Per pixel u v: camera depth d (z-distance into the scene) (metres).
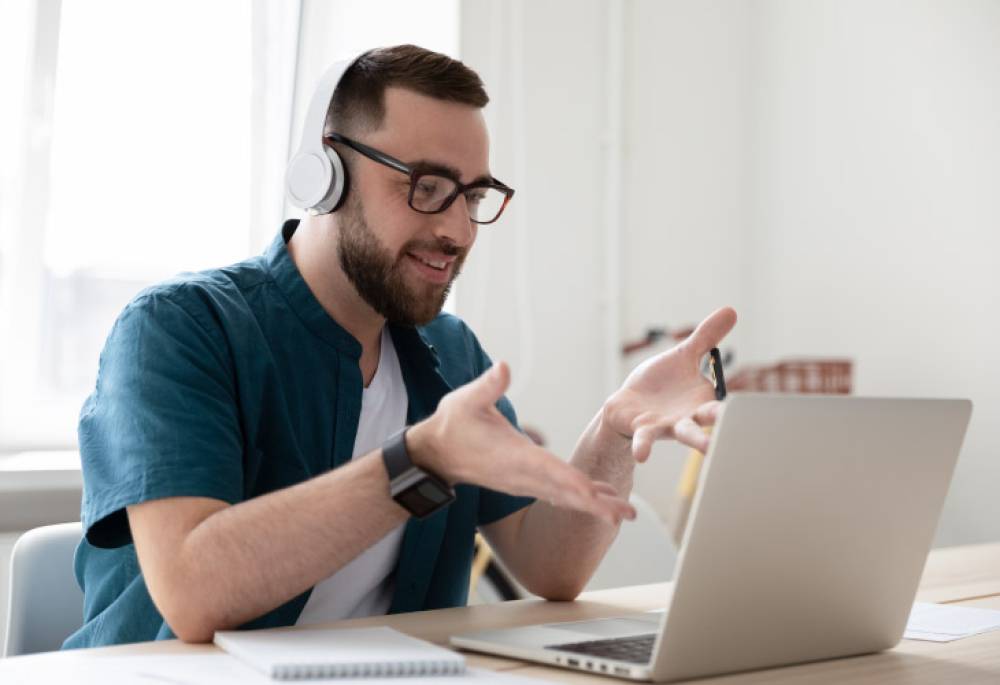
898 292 2.99
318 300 1.28
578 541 1.21
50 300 2.33
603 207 3.10
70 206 2.34
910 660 0.90
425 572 1.30
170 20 2.43
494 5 2.86
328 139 1.24
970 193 2.82
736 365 3.39
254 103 2.52
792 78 3.30
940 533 2.87
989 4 2.79
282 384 1.23
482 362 1.56
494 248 2.88
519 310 2.93
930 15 2.93
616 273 3.07
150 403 1.04
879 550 0.88
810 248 3.23
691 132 3.30
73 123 2.34
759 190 3.38
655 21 3.22
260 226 2.53
